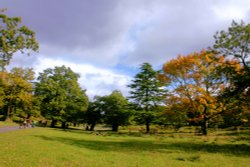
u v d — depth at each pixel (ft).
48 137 88.63
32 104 219.61
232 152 63.16
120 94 236.02
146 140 101.96
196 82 116.26
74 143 76.69
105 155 53.16
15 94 202.80
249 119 96.53
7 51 74.23
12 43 76.43
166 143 87.56
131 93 165.78
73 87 236.43
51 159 41.83
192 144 83.61
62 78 237.25
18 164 35.29
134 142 91.40
